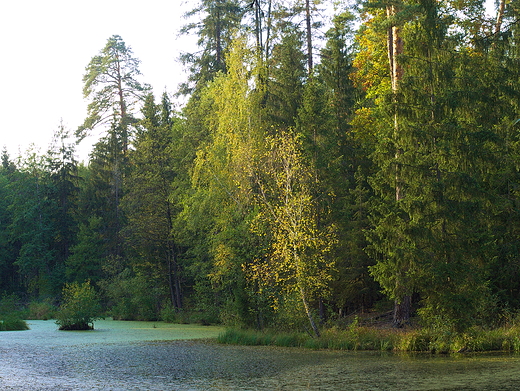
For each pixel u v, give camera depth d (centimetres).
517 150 2602
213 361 1780
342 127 3684
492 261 2266
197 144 4025
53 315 4300
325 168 2994
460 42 2355
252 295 2578
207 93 3688
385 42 3350
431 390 1235
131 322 3956
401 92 2255
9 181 7150
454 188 2120
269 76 3775
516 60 2550
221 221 2950
